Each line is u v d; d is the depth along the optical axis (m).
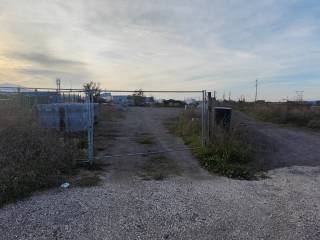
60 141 10.70
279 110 28.17
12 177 7.05
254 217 5.91
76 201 6.48
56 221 5.51
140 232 5.19
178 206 6.37
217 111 14.33
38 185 7.18
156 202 6.57
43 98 18.36
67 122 14.98
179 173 9.09
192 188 7.66
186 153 11.70
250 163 10.41
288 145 14.77
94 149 12.14
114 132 17.42
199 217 5.85
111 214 5.88
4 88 11.08
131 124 22.22
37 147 9.34
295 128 22.80
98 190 7.23
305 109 28.09
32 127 11.26
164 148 12.76
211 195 7.14
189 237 5.07
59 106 14.99
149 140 14.66
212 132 12.09
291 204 6.68
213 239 5.02
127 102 49.84
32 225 5.34
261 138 15.82
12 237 4.91
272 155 12.02
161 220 5.68
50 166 8.27
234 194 7.27
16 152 8.71
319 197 7.22
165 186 7.75
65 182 7.70
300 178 9.01
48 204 6.28
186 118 21.61
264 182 8.45
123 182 7.99
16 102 14.63
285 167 10.33
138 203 6.48
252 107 39.34
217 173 9.22
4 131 10.27
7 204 6.20
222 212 6.12
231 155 10.65
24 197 6.59
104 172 8.84
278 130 21.11
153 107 52.56
